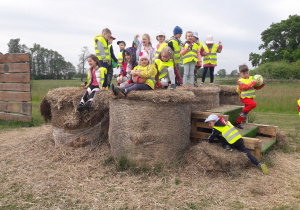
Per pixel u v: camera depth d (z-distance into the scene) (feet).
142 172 13.80
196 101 18.06
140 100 14.06
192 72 20.90
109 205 10.69
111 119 15.23
